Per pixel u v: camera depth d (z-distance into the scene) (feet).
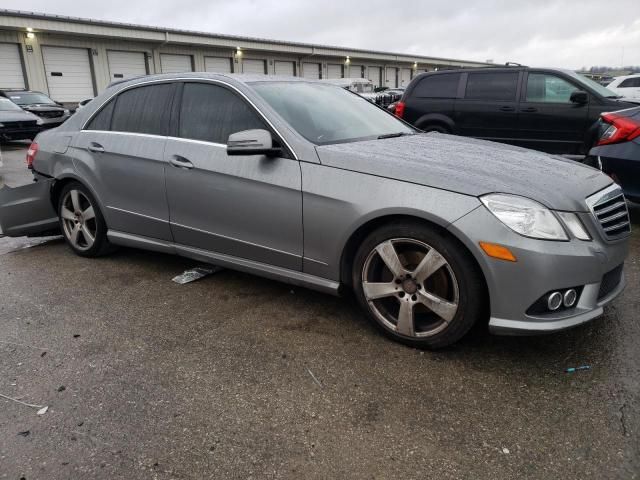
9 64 71.31
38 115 54.08
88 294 12.02
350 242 9.61
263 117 10.64
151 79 12.91
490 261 8.05
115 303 11.48
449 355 9.04
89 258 14.62
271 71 109.81
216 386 8.23
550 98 24.70
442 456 6.63
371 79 143.95
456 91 26.76
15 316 10.89
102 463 6.57
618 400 7.65
